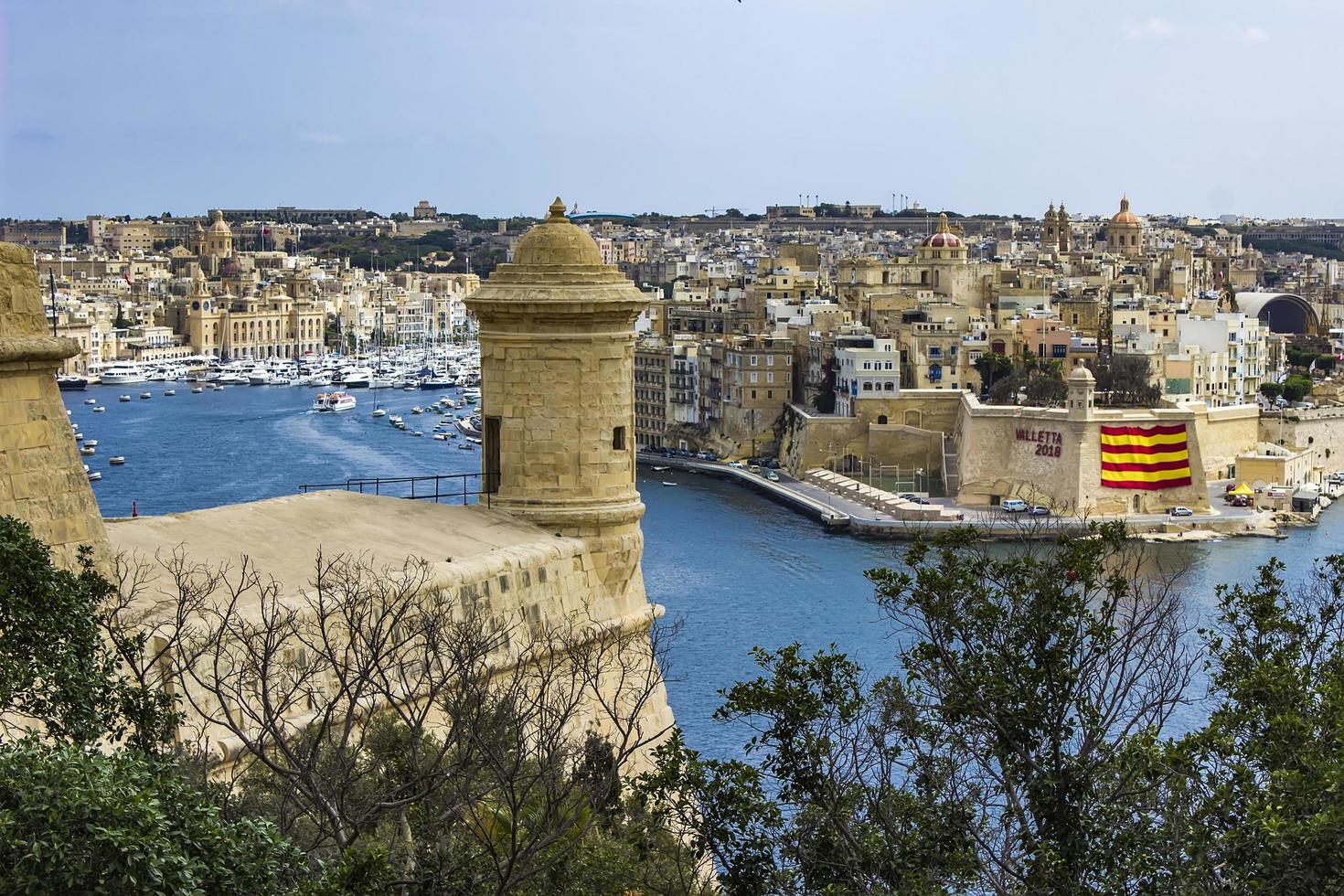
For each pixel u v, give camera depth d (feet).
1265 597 168.14
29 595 117.80
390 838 131.23
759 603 635.25
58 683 116.37
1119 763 139.23
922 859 132.36
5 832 98.48
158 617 134.21
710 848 135.33
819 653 144.97
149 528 151.02
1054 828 135.95
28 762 103.71
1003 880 138.72
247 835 110.73
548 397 181.68
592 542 182.09
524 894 130.00
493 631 154.51
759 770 139.44
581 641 172.65
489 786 137.59
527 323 181.16
